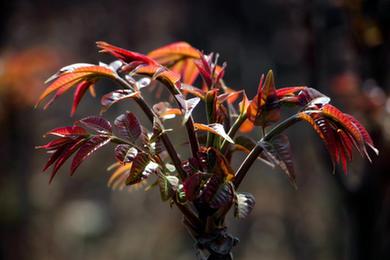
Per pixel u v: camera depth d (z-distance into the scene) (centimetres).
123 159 178
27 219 941
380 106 454
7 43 907
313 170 1222
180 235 1336
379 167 437
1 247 870
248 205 174
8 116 879
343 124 179
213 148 175
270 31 1591
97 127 185
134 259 1292
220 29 1675
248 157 185
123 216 1425
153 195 1395
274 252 1358
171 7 1577
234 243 183
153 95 1183
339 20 521
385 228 479
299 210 1263
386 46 474
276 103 184
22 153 930
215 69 216
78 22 1338
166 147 186
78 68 192
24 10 1098
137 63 197
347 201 445
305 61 464
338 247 1126
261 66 1691
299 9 463
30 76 859
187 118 172
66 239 1298
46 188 1322
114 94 192
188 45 228
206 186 173
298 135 1238
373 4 468
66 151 184
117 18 1403
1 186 899
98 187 1470
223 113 200
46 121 1458
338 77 507
